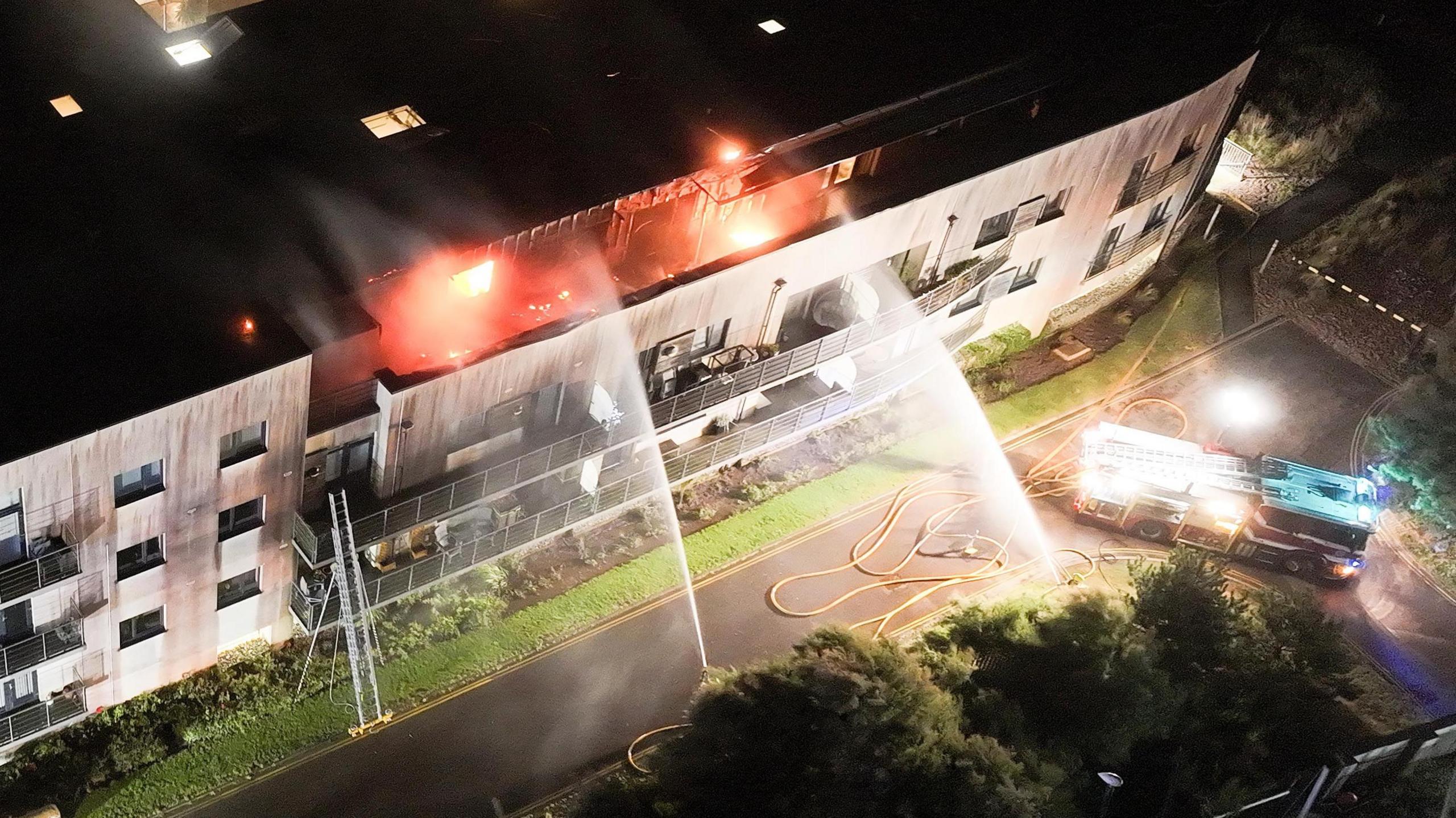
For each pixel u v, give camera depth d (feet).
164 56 149.89
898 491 170.60
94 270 126.31
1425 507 177.06
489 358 132.05
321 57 154.10
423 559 143.02
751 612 154.61
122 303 123.65
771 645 151.84
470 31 161.68
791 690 122.11
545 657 147.33
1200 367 193.47
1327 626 146.41
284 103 147.64
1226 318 201.16
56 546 117.70
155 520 122.31
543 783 136.67
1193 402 188.03
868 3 178.50
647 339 144.36
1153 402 187.32
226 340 120.98
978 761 121.49
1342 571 165.78
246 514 130.52
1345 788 141.69
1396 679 158.20
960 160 164.04
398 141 146.41
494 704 142.51
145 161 138.00
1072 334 195.52
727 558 159.53
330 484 136.77
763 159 153.69
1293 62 234.38
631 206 146.61
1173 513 166.71
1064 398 186.39
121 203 133.39
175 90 146.41
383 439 132.46
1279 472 167.84
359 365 131.75
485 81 155.53
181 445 118.11
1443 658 161.48
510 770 137.28
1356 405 191.01
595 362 142.00
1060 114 174.09
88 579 121.80
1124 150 177.17
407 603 147.95
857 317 163.12
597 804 122.21
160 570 126.82
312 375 129.18
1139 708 132.57
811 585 158.51
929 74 169.78
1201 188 204.33
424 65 155.84
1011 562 164.04
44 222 129.90
